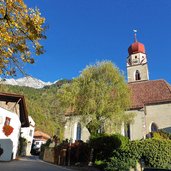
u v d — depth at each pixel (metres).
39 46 9.95
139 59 56.75
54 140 37.69
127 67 54.53
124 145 21.30
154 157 19.17
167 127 33.12
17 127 30.44
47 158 34.66
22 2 9.16
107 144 25.17
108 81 28.45
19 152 40.12
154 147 19.55
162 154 19.36
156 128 34.62
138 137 33.16
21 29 9.46
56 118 87.75
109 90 27.55
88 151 26.95
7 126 28.25
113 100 27.22
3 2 8.94
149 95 38.38
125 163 19.45
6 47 9.25
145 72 51.88
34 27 9.52
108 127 27.14
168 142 20.03
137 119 34.50
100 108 25.86
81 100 27.36
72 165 26.66
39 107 95.19
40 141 66.88
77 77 28.72
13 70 9.88
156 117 35.16
